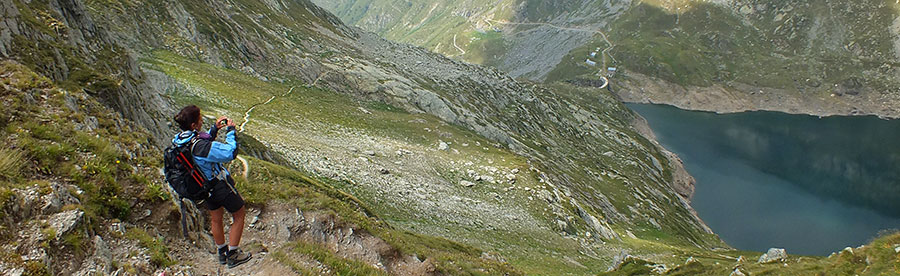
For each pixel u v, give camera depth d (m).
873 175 148.38
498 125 121.00
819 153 172.75
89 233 8.80
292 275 11.14
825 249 106.00
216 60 81.75
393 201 44.81
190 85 65.38
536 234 50.31
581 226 59.34
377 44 183.12
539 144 127.12
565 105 190.12
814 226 116.25
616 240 63.81
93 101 14.25
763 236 113.44
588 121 180.88
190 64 75.00
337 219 18.69
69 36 27.48
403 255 19.75
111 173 10.66
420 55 184.62
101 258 8.56
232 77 78.25
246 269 10.88
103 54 31.02
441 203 49.84
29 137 10.19
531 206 58.62
